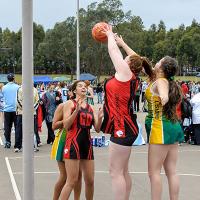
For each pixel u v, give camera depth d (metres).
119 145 5.73
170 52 110.38
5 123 14.81
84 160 6.56
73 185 6.47
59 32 87.00
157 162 6.15
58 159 6.66
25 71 4.03
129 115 5.76
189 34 108.94
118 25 82.56
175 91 6.08
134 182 9.58
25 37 4.02
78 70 36.00
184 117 15.45
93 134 17.47
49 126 15.53
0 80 69.06
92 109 6.59
